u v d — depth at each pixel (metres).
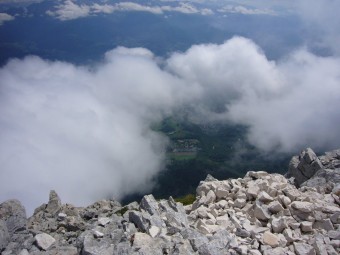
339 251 16.94
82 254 16.73
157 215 20.42
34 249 18.12
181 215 20.62
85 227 22.70
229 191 24.50
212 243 16.61
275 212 20.38
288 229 18.36
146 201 21.91
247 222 19.75
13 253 17.97
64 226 24.00
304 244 16.95
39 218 28.17
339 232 18.08
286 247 17.16
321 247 16.77
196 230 18.53
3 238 18.83
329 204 21.45
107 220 20.86
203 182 27.48
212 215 20.89
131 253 15.64
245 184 25.36
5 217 22.31
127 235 17.70
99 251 16.38
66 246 17.98
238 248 16.44
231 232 18.81
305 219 19.62
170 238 17.19
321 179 31.12
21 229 20.91
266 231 18.09
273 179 25.84
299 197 21.70
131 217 19.73
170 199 23.22
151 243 16.64
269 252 16.39
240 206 21.94
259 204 21.14
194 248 16.50
